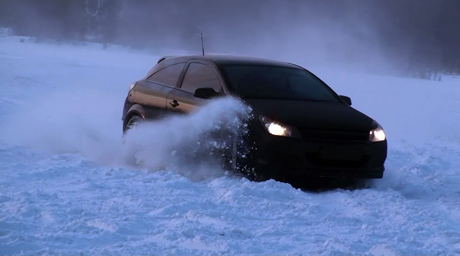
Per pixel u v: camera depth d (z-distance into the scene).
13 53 78.19
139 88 18.98
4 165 16.67
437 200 15.23
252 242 10.47
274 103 16.09
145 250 9.79
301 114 15.68
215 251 9.89
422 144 26.09
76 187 14.41
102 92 40.16
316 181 16.39
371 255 9.88
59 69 56.56
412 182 17.42
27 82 42.19
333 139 15.35
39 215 11.70
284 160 15.09
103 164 18.06
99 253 9.53
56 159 18.00
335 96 17.69
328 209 13.37
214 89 16.80
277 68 18.00
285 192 14.11
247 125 15.37
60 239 10.19
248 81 16.86
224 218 11.94
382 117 37.75
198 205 12.80
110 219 11.50
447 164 21.02
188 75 17.77
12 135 21.64
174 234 10.70
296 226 11.87
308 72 18.58
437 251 10.34
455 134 31.45
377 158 15.80
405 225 12.22
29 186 14.41
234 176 15.58
